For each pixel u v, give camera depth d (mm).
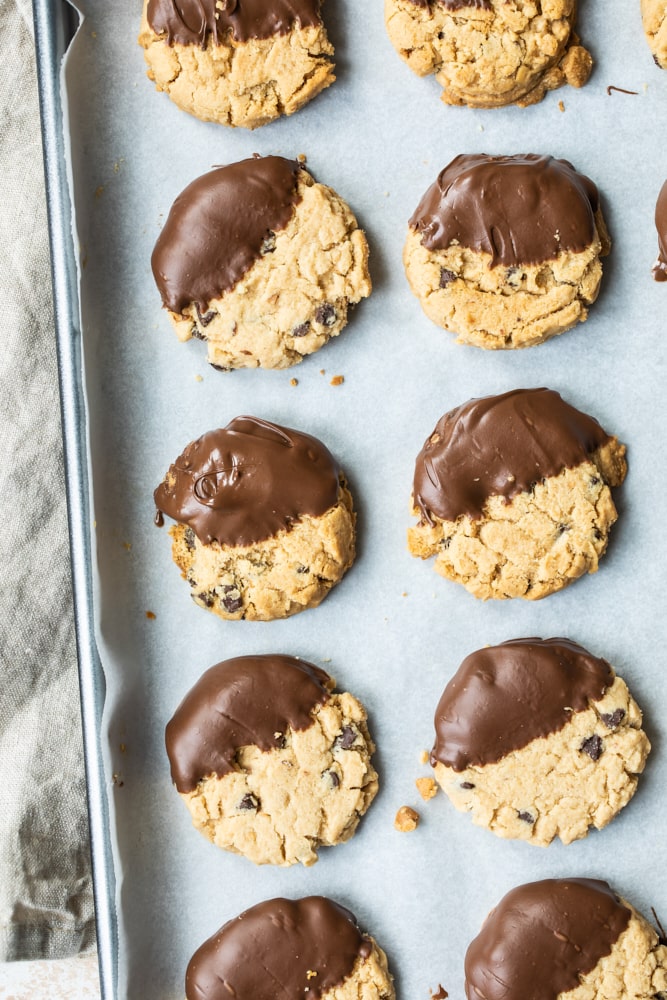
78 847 636
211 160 610
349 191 608
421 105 607
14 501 643
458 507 591
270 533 594
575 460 590
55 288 597
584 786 587
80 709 614
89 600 596
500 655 590
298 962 586
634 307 603
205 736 591
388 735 603
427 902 598
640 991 578
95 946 637
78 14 608
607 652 600
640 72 603
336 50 607
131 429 608
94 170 607
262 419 603
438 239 592
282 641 606
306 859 591
